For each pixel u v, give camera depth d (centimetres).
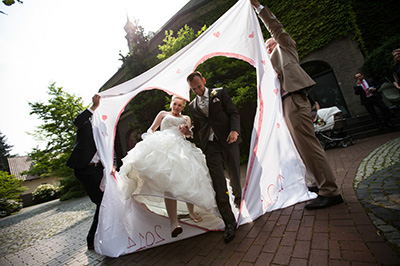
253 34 246
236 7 262
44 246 363
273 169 243
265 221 213
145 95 982
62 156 1495
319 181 214
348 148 507
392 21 711
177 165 206
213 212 216
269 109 237
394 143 416
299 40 771
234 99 687
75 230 429
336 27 700
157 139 224
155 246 231
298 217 202
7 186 1711
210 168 225
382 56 586
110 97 281
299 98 221
